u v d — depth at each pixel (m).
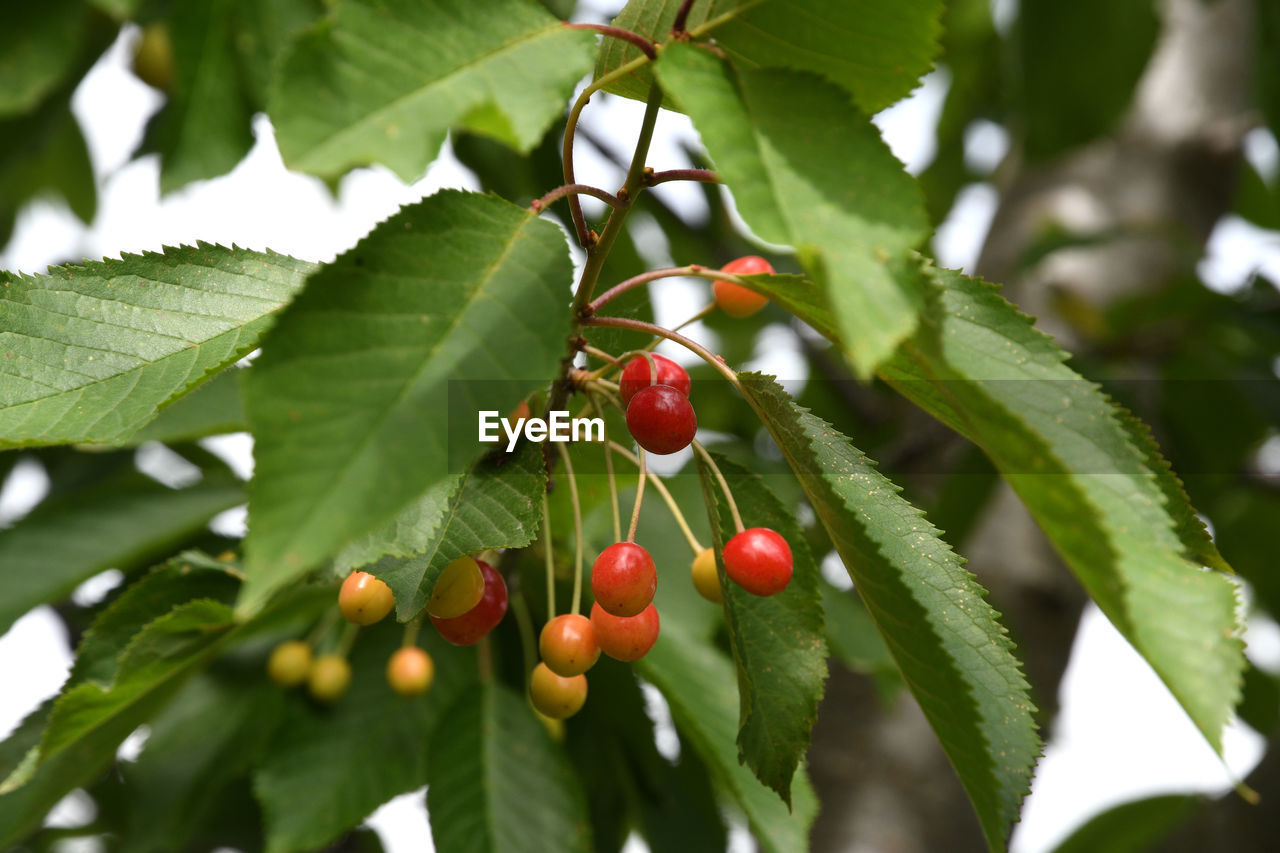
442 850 0.60
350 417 0.46
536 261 0.47
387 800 0.62
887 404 1.07
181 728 0.66
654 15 0.50
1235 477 1.04
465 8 0.47
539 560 0.63
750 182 0.46
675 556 0.66
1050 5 0.97
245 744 0.65
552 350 0.47
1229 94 1.19
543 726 0.63
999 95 1.33
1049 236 1.02
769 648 0.53
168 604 0.59
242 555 0.60
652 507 0.67
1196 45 1.22
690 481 0.69
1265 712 1.05
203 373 0.52
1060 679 0.91
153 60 0.83
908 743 0.85
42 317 0.52
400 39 0.46
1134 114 1.19
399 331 0.46
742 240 1.01
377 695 0.64
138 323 0.52
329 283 0.46
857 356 0.45
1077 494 0.46
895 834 0.81
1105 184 1.16
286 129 0.45
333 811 0.62
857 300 0.46
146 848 0.64
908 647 0.51
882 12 0.48
